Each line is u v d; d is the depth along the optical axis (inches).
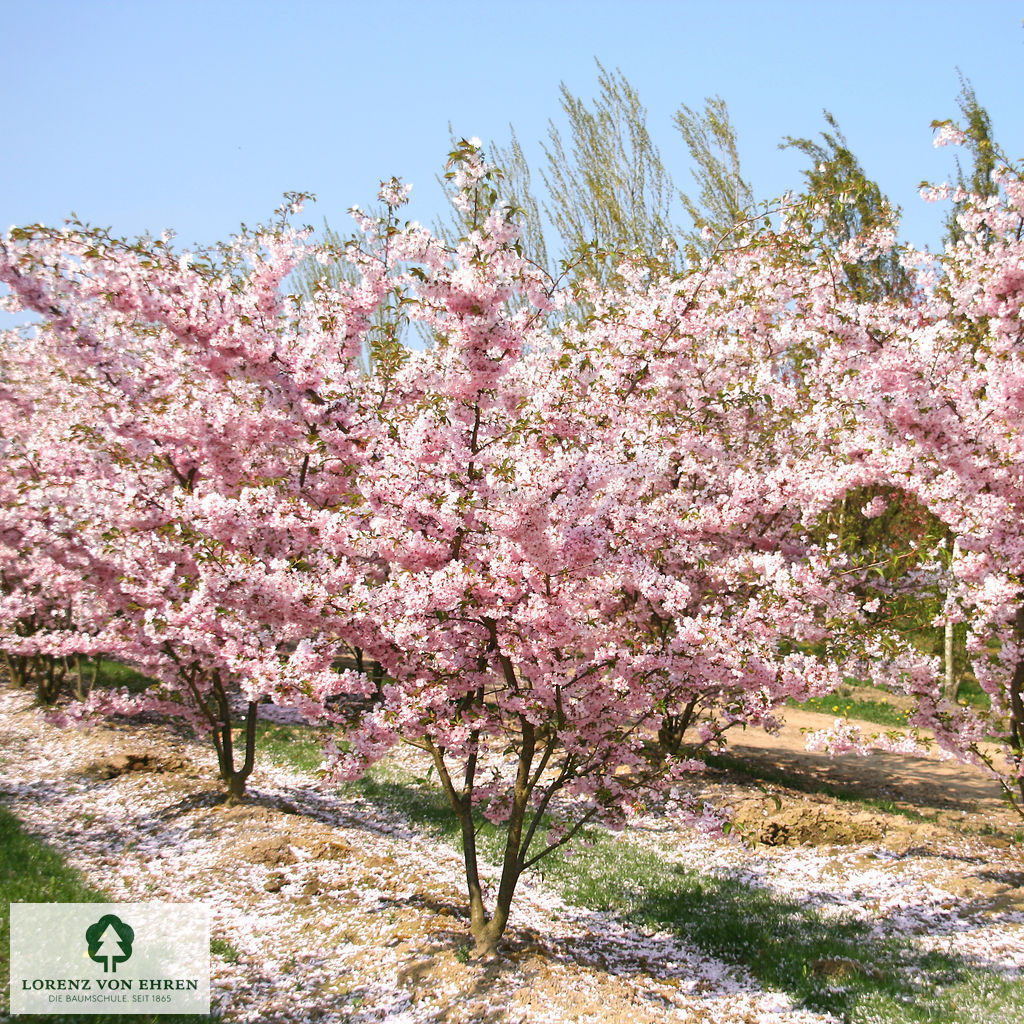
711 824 249.9
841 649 265.7
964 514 306.5
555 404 244.7
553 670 235.8
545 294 256.5
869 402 279.0
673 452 373.1
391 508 244.8
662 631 284.2
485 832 362.0
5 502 362.3
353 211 295.9
